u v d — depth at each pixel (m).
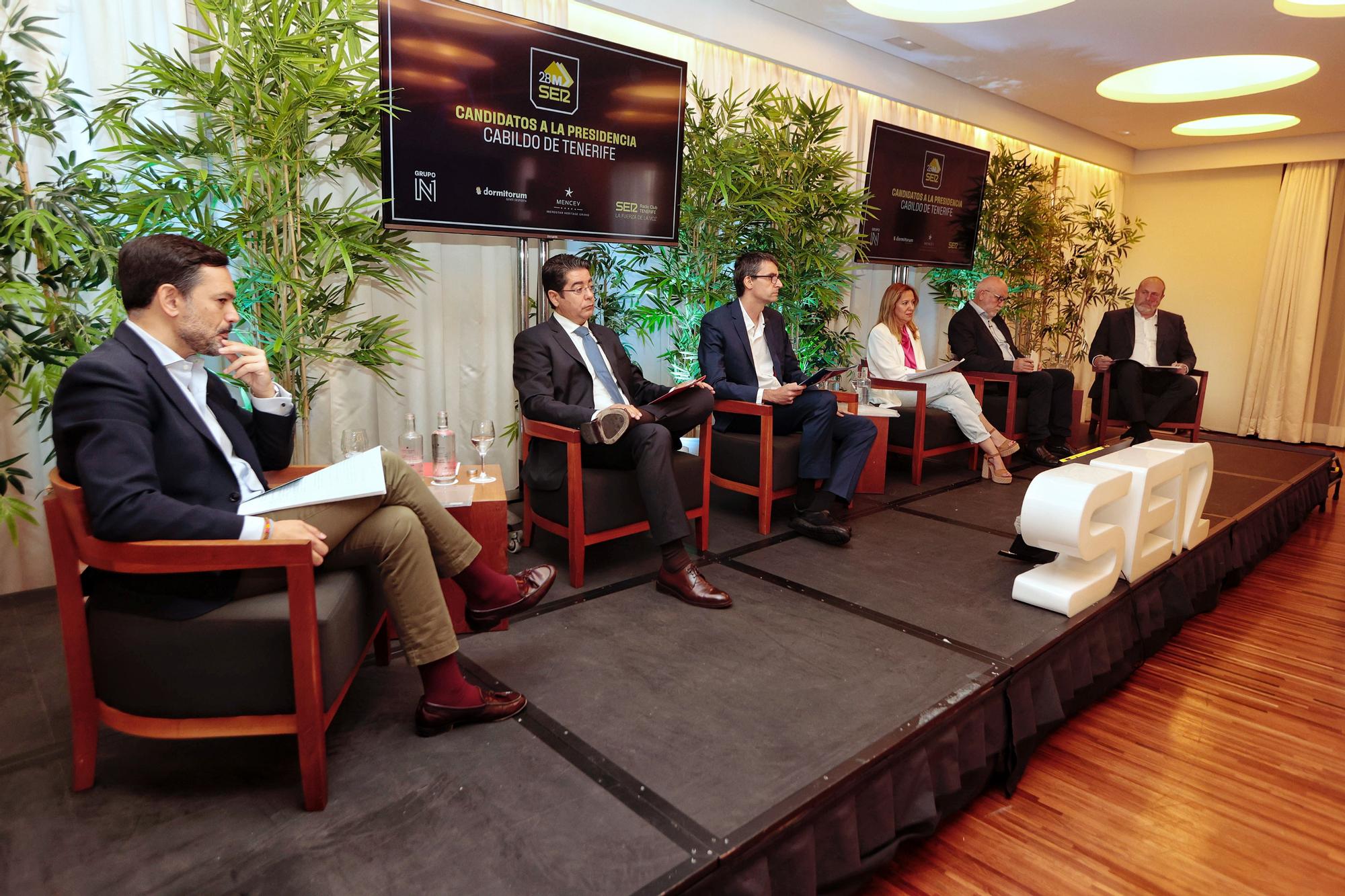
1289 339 6.58
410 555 1.56
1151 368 5.11
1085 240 6.98
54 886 1.21
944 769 1.79
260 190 2.38
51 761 1.55
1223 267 7.08
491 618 1.88
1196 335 7.29
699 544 2.91
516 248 3.45
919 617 2.32
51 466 2.45
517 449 3.58
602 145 3.20
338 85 2.29
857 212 4.09
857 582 2.61
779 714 1.76
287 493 1.52
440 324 3.29
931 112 5.24
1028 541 2.36
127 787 1.47
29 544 2.45
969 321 4.80
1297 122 5.89
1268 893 1.59
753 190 3.59
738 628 2.23
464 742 1.63
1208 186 7.11
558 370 2.69
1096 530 2.32
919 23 4.25
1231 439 5.86
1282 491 3.88
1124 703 2.40
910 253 5.03
